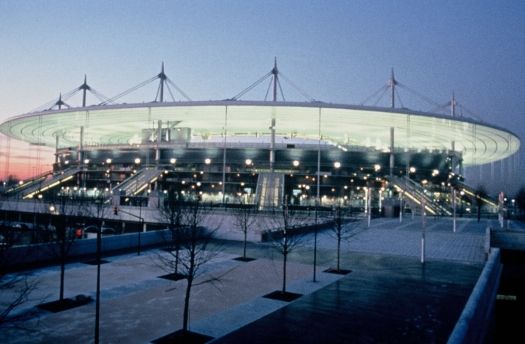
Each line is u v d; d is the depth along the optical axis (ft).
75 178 347.97
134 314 51.44
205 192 323.78
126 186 294.46
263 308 54.85
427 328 47.50
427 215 249.96
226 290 64.28
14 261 76.54
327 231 144.66
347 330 46.60
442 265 87.30
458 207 293.64
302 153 320.29
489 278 59.57
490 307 62.44
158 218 156.76
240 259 91.76
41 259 82.64
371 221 189.16
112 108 294.87
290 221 139.44
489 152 474.49
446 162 346.74
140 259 88.84
